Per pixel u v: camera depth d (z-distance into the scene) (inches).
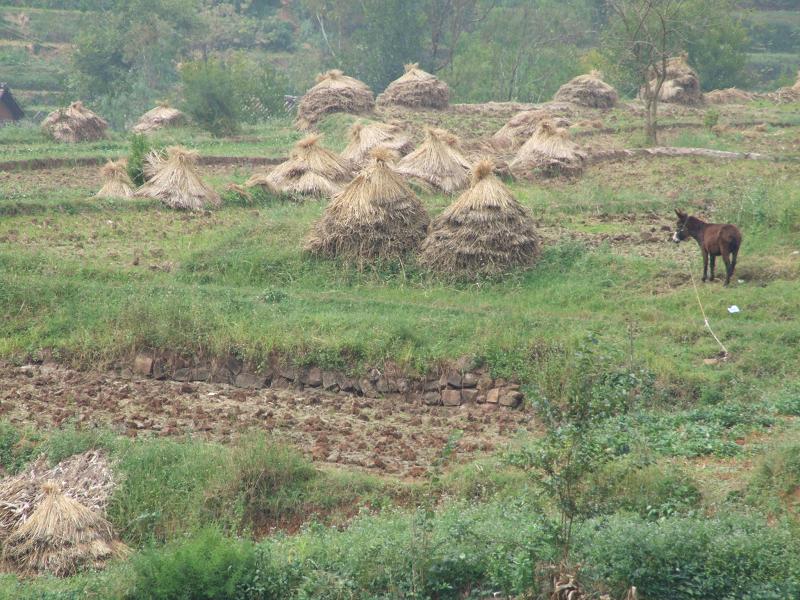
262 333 2220.7
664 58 4025.6
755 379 1961.1
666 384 1952.5
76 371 2230.6
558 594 1239.5
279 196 3277.6
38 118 7209.6
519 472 1616.6
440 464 1713.8
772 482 1465.3
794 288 2329.0
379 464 1712.6
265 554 1369.3
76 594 1346.0
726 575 1250.6
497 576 1291.8
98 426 1878.7
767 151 3971.5
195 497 1620.3
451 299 2439.7
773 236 2667.3
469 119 4879.4
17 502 1610.5
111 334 2281.0
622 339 2117.4
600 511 1306.6
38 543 1524.4
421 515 1373.0
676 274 2468.0
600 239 2778.1
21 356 2284.7
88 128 4503.0
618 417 1771.7
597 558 1288.1
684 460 1600.6
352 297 2440.9
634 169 3663.9
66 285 2459.4
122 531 1593.3
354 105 4773.6
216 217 3117.6
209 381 2203.5
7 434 1800.0
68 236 2874.0
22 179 3548.2
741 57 6958.7
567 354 2023.9
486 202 2551.7
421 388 2103.8
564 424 1312.7
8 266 2591.0
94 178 3639.3
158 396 2086.6
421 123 4682.6
